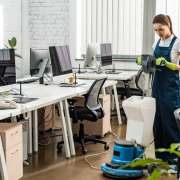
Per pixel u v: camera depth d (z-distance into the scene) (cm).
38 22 827
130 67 777
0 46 764
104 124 562
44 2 820
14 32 801
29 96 443
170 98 417
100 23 793
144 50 762
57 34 820
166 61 408
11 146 358
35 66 546
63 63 553
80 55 813
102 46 719
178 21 729
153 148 443
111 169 396
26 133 452
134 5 765
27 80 581
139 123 425
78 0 804
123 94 693
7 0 779
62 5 812
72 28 810
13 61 436
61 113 459
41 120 576
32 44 834
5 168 342
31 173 412
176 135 420
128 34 775
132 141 412
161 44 424
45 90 494
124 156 403
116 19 781
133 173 391
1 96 439
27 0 824
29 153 478
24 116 456
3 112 354
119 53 785
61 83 562
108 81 627
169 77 416
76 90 495
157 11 746
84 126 553
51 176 404
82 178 398
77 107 496
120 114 681
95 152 493
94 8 794
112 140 549
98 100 505
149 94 471
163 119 422
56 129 604
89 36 803
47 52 562
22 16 816
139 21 765
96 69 748
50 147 516
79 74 699
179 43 414
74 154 476
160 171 143
